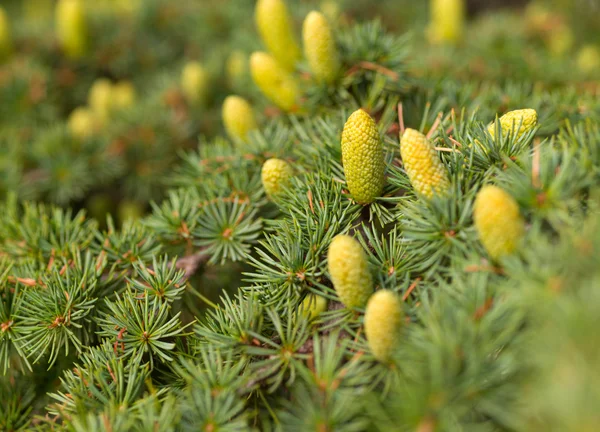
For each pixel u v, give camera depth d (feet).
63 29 2.71
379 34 1.79
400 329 1.27
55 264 1.64
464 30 2.68
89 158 2.30
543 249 1.24
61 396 1.52
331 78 1.75
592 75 2.13
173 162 2.48
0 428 1.49
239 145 1.78
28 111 2.58
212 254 1.66
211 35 3.12
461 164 1.41
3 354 1.61
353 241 1.32
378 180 1.44
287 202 1.55
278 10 1.82
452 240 1.33
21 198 2.19
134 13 3.06
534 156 1.33
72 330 1.55
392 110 1.69
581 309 1.17
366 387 1.29
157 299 1.51
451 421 1.21
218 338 1.40
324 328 1.36
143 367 1.43
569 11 3.02
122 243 1.65
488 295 1.27
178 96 2.52
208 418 1.30
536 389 1.18
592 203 1.30
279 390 1.38
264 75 1.80
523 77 2.14
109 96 2.47
